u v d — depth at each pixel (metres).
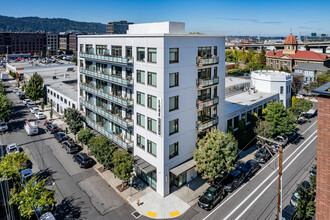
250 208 26.52
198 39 30.28
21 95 74.94
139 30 33.91
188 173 31.38
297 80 77.75
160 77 26.88
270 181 31.73
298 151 40.59
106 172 33.53
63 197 28.27
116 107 35.53
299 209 22.22
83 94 45.12
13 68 107.38
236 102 50.06
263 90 60.25
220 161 28.12
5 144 42.78
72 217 25.00
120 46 32.53
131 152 33.34
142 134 30.66
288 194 28.84
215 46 33.34
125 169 27.92
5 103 50.12
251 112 49.00
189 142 31.38
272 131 41.66
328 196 14.71
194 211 26.17
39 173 33.31
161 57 26.42
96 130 40.25
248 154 39.22
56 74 84.06
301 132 49.69
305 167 35.03
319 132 14.75
